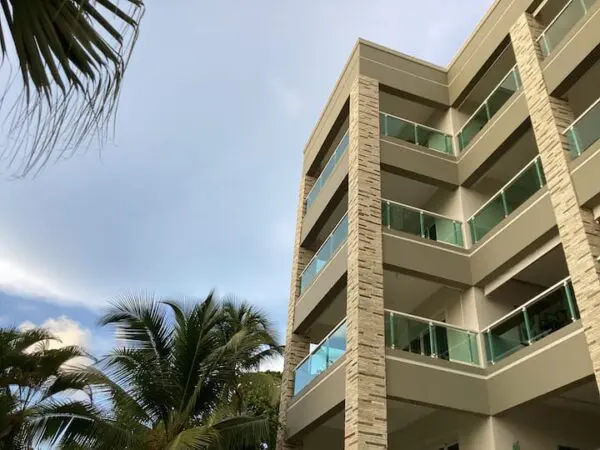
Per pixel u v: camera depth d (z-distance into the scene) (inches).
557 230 510.3
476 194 700.0
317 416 580.7
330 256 683.4
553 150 522.0
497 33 720.3
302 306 744.3
